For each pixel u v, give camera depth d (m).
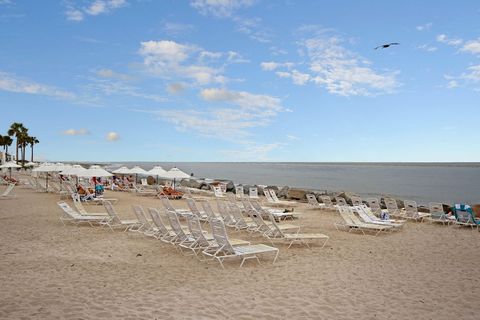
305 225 12.12
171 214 8.07
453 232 11.12
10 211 13.77
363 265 7.09
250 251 6.91
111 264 6.77
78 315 4.31
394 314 4.64
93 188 21.27
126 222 10.18
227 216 10.83
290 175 67.94
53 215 12.86
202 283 5.74
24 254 7.38
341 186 39.47
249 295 5.22
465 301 5.17
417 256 7.95
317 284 5.81
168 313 4.46
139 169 23.88
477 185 39.97
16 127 72.12
